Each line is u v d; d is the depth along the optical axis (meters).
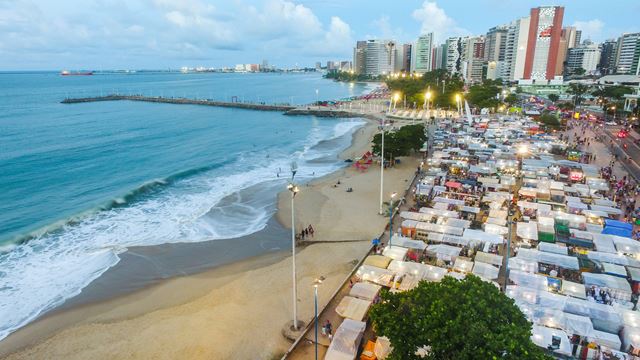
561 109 155.00
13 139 117.38
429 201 58.97
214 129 141.88
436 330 22.58
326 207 60.84
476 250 43.47
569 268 38.31
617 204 55.81
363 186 70.12
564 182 65.62
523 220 50.38
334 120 167.12
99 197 67.31
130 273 43.19
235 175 81.56
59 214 59.78
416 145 85.50
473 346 21.73
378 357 27.83
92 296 39.06
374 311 27.09
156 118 170.50
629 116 124.94
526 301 32.69
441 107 167.38
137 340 32.62
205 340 32.34
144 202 64.94
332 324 33.12
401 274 37.66
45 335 33.44
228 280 41.56
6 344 32.44
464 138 92.88
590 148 90.88
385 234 50.38
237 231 53.81
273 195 68.19
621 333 29.98
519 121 115.56
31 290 39.94
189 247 49.22
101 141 115.94
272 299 37.66
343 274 41.53
